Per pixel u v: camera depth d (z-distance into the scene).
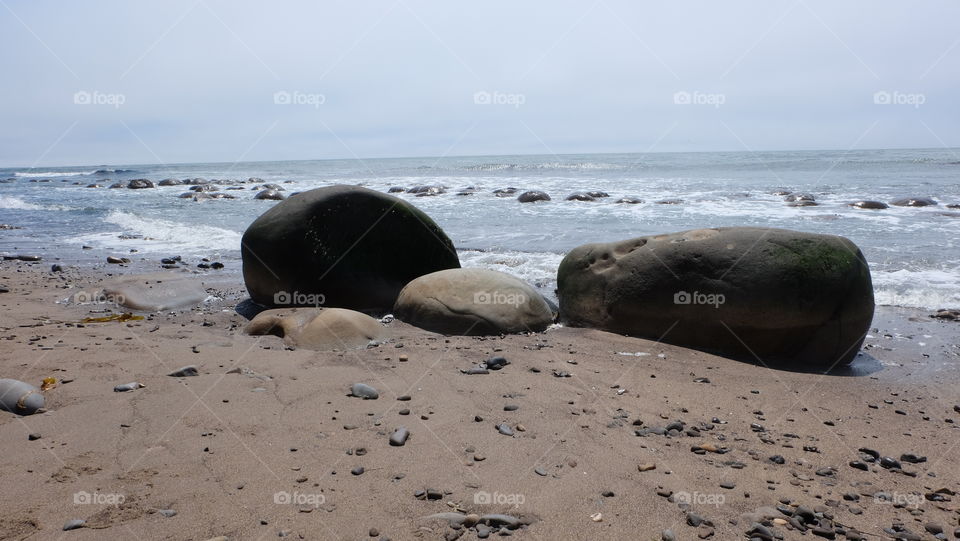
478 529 2.75
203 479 3.08
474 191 23.14
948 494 3.26
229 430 3.65
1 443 3.41
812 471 3.48
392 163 82.12
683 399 4.53
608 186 24.20
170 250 11.99
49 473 3.09
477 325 6.09
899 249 10.10
